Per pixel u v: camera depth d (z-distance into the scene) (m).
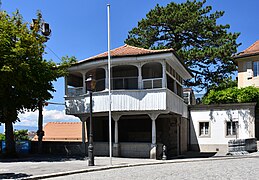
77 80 29.25
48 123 42.66
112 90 23.89
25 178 13.76
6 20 22.92
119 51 25.61
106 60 24.05
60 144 27.53
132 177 13.75
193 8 43.12
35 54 23.14
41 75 23.62
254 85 36.19
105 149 25.56
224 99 32.69
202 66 42.66
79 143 26.83
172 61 24.31
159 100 22.89
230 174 14.03
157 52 22.88
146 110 23.22
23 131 38.97
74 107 26.22
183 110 29.20
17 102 23.89
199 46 43.22
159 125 29.66
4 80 21.53
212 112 30.81
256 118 32.28
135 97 23.47
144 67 26.84
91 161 18.62
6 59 21.12
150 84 23.95
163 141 29.22
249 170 15.29
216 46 41.97
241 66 37.69
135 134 30.25
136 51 24.77
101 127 30.98
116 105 23.69
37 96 24.17
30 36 22.83
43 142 28.19
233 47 39.56
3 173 15.45
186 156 26.34
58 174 15.14
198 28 41.78
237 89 33.06
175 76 27.56
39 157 24.56
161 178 13.23
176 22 42.50
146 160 21.92
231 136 29.83
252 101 31.70
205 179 12.70
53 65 25.12
